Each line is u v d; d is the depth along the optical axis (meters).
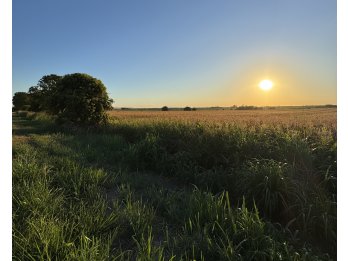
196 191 5.03
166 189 5.83
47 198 4.37
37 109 42.84
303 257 3.07
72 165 6.66
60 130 16.38
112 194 5.44
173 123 12.98
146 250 3.16
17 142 10.67
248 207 4.77
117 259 3.18
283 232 3.79
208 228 3.59
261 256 3.09
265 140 7.36
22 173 5.50
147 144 8.60
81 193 5.26
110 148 10.08
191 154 7.48
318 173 4.97
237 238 3.44
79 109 16.55
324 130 8.57
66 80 17.73
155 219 4.27
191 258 3.22
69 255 2.95
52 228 3.30
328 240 3.83
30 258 2.93
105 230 3.70
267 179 4.59
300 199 4.32
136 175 6.98
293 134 7.63
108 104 17.75
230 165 6.46
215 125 11.77
